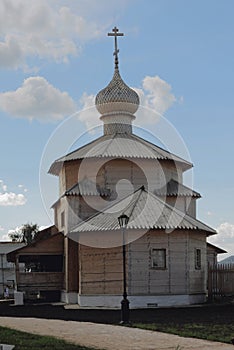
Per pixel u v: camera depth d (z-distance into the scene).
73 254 34.84
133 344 15.70
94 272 31.44
